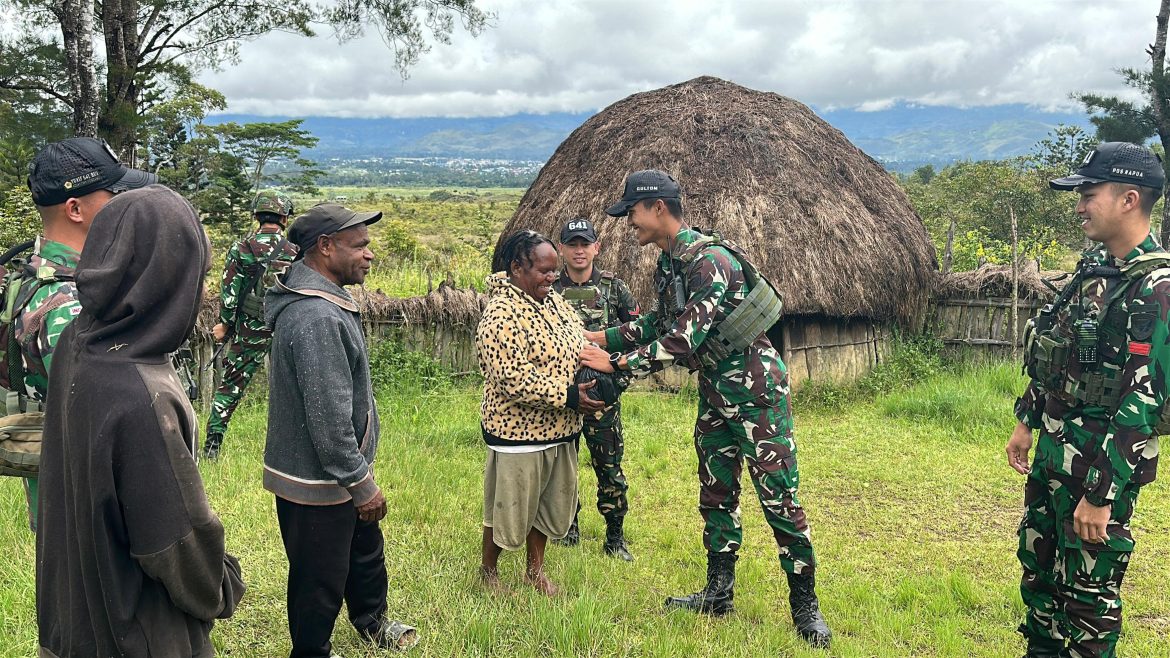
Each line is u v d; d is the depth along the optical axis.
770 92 10.76
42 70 13.02
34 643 3.16
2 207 12.09
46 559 1.93
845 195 9.55
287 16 14.52
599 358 3.69
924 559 4.95
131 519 1.81
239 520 4.56
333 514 2.89
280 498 2.89
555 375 3.64
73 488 1.83
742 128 9.60
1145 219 3.01
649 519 5.49
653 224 3.82
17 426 2.08
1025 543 3.48
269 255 5.83
